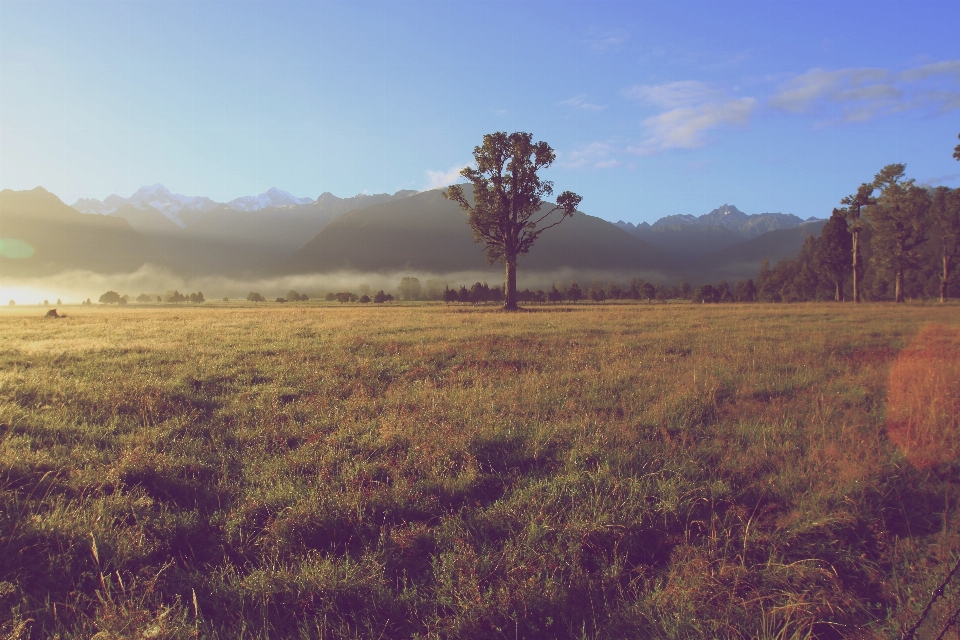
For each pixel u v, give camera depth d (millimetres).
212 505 5746
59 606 4133
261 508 5543
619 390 10164
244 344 17484
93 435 7426
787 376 11273
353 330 22609
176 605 4176
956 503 5766
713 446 7148
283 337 19734
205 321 30312
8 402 9047
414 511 5559
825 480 6020
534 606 4195
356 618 4160
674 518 5414
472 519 5363
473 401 9328
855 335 18734
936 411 7836
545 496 5766
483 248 52562
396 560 4781
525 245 52031
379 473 6438
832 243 80938
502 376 11898
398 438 7395
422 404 9266
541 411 8789
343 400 9758
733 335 19000
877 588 4590
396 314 39562
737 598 4250
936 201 67938
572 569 4609
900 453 6684
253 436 7680
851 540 5223
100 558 4641
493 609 4121
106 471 6156
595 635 3971
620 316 31891
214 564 4828
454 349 15906
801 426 7902
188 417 8492
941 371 10633
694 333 19859
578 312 39625
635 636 4016
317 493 5680
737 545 5035
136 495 5703
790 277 123625
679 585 4426
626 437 7316
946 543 4949
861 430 7617
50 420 8023
